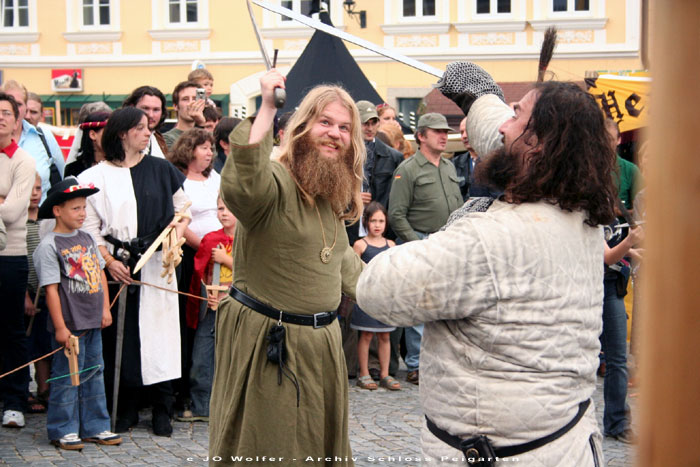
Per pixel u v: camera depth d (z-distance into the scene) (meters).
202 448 4.83
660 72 0.81
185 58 19.00
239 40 18.72
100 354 4.88
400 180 7.01
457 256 1.90
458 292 1.89
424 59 17.75
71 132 9.15
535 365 1.89
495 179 2.01
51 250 4.70
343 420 3.34
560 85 1.99
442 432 2.00
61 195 4.71
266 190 2.99
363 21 17.95
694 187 0.80
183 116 6.83
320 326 3.25
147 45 19.23
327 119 3.22
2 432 5.04
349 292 3.55
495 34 17.39
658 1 0.81
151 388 5.27
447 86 2.46
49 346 5.66
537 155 1.94
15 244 5.09
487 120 2.30
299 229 3.16
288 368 3.16
